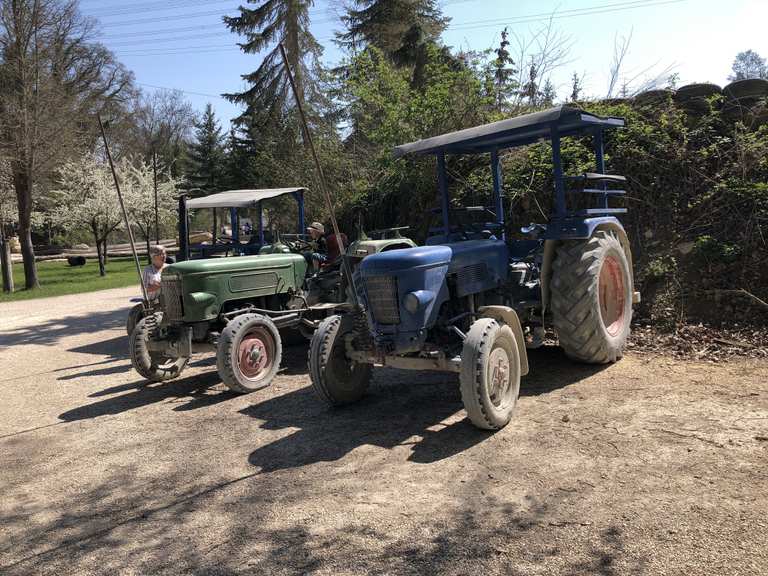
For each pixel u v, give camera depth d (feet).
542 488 10.84
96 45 81.25
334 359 16.40
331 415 16.26
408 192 34.14
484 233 18.48
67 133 64.95
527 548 9.00
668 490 10.26
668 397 14.82
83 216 88.99
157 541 10.25
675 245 22.70
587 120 16.79
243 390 19.27
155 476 13.14
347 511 10.71
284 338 27.99
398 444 13.70
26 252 67.10
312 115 65.36
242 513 11.00
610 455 11.89
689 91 26.66
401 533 9.79
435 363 14.16
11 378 24.61
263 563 9.25
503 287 17.71
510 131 17.88
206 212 132.67
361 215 33.71
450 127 35.65
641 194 24.52
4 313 48.08
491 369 13.74
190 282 20.31
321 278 25.21
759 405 13.67
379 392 18.02
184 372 23.21
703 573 7.98
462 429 14.26
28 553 10.19
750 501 9.64
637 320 21.49
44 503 12.21
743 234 21.35
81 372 24.80
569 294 16.88
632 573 8.14
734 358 17.40
